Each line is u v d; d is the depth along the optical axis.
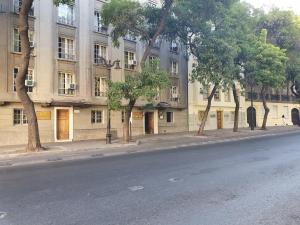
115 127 29.42
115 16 22.64
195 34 26.83
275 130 36.47
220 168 11.50
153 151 18.97
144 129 32.50
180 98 36.69
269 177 9.66
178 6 24.17
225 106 42.31
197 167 11.84
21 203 7.23
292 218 5.96
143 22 24.27
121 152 18.58
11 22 23.20
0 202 7.36
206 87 27.42
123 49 30.33
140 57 32.06
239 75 33.69
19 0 23.72
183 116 37.09
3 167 13.91
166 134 32.25
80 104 26.06
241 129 39.41
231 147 19.42
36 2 24.41
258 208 6.57
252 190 8.07
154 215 6.18
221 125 41.88
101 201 7.26
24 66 17.84
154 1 32.88
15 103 23.23
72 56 26.41
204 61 26.06
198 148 19.70
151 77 21.00
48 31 24.89
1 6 22.81
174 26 26.30
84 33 27.20
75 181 9.68
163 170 11.35
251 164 12.27
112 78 29.16
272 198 7.31
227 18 25.42
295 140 23.36
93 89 27.73
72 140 25.94
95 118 28.16
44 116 24.58
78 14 26.86
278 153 15.60
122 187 8.66
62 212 6.48
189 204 6.90
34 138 18.58
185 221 5.81
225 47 25.06
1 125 22.56
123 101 29.64
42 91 24.34
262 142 22.33
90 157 16.92
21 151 18.38
